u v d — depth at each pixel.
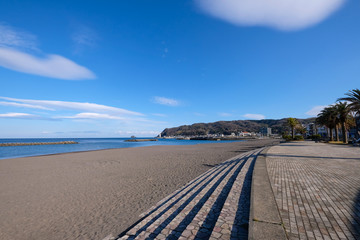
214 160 15.97
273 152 15.95
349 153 15.06
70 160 17.92
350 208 3.73
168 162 15.12
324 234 2.76
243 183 5.80
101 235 4.19
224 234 2.86
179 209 4.55
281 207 3.80
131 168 12.58
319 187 5.21
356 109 26.77
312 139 62.41
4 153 32.44
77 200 6.48
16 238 4.20
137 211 5.37
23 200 6.64
